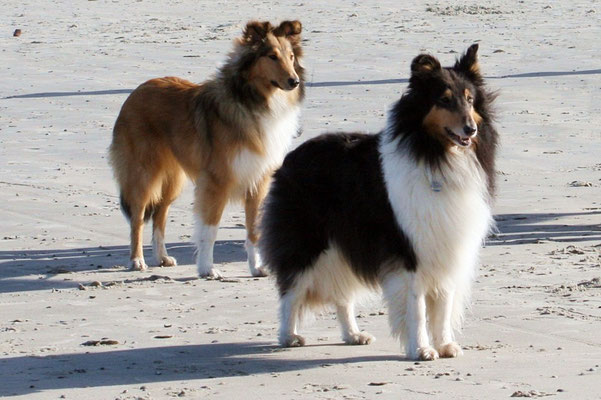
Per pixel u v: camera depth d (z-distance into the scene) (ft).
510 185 69.87
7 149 84.23
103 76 116.67
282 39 50.88
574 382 30.81
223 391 31.14
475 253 34.83
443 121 32.68
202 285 48.26
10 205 67.05
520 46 130.52
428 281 34.14
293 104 51.60
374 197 34.01
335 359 34.91
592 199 65.72
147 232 61.00
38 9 183.01
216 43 140.05
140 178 52.80
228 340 38.01
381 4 182.39
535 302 42.27
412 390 30.58
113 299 45.32
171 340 38.14
